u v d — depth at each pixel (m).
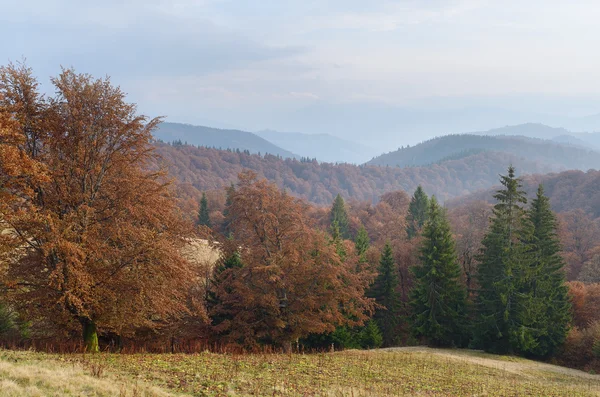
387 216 105.44
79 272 18.55
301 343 38.22
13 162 16.47
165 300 21.72
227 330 32.59
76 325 22.42
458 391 20.72
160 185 22.95
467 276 54.03
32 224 18.61
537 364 37.53
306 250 33.25
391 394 17.75
